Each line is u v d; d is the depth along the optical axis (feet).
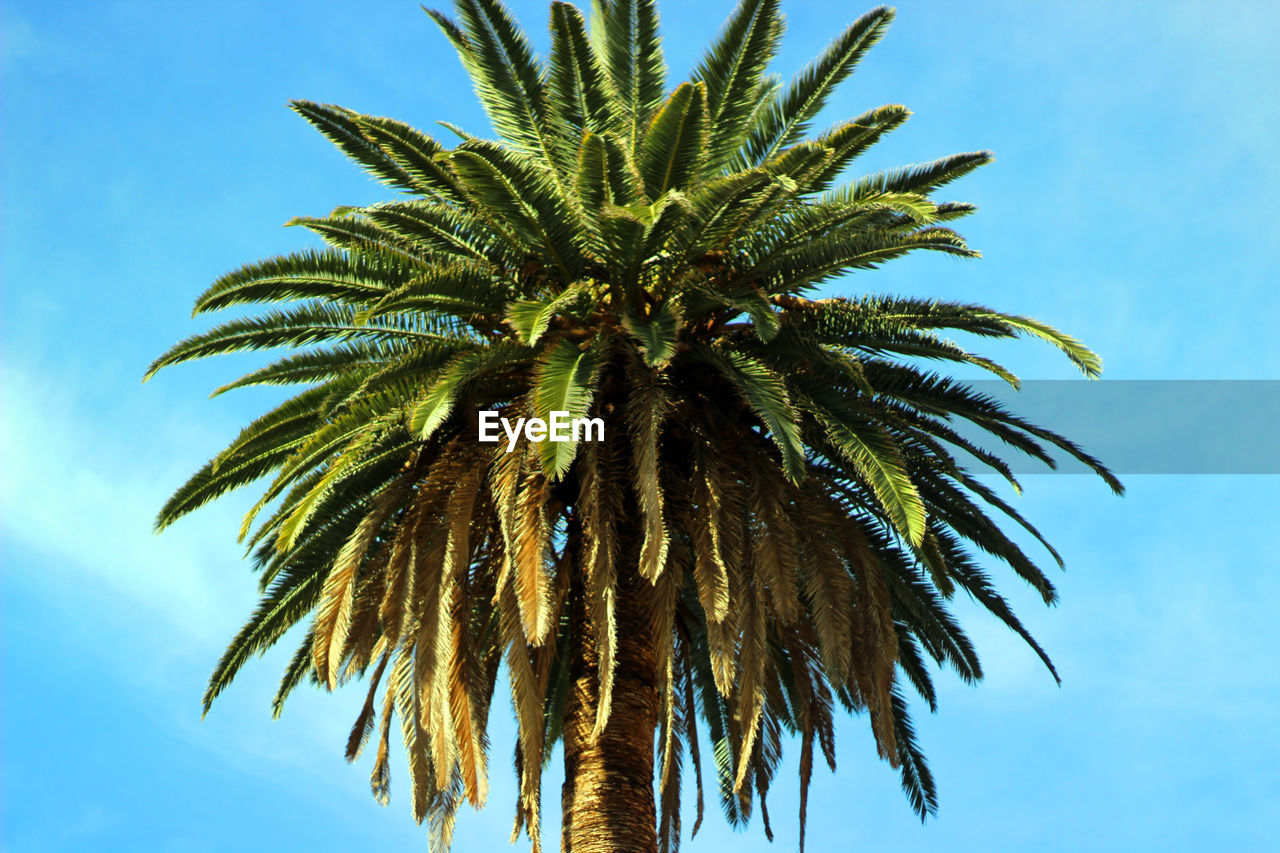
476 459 48.73
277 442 52.70
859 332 50.37
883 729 47.70
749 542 48.47
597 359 44.83
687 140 47.14
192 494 53.83
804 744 53.31
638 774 47.19
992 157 51.21
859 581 50.11
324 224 52.08
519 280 49.11
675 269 48.08
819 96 53.83
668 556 48.52
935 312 50.31
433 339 51.67
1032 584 54.19
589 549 46.19
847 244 48.06
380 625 55.77
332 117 49.96
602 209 44.14
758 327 42.78
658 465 49.52
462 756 45.37
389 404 48.42
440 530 46.83
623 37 55.16
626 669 48.73
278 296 51.21
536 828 44.73
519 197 46.11
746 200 45.96
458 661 46.29
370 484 52.85
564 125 52.75
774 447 51.78
